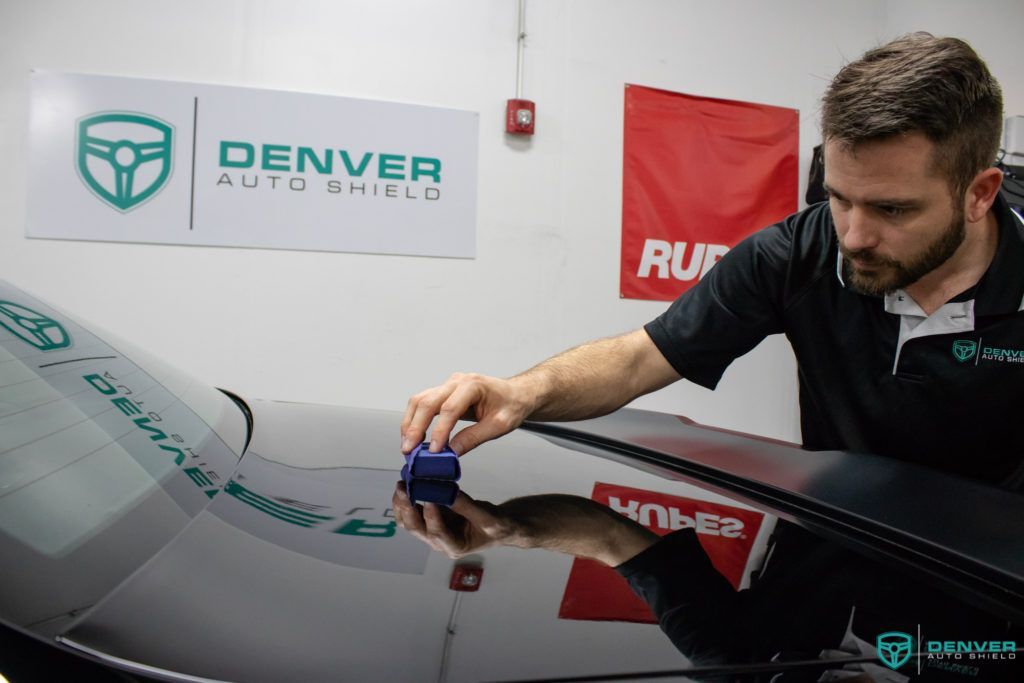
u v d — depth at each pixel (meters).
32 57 2.21
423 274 2.49
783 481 0.62
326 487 0.51
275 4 2.37
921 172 0.72
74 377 0.56
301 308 2.40
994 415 0.91
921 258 0.79
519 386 0.79
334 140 2.40
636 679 0.27
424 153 2.48
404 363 2.48
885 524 0.50
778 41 2.81
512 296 2.57
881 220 0.76
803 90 2.84
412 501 0.50
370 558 0.37
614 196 2.65
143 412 0.57
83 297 2.26
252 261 2.36
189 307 2.32
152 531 0.38
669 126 2.69
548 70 2.59
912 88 0.70
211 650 0.27
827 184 0.79
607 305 2.65
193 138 2.31
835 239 0.97
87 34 2.25
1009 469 0.94
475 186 2.53
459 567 0.37
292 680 0.25
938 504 0.55
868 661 0.30
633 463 0.71
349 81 2.42
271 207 2.37
